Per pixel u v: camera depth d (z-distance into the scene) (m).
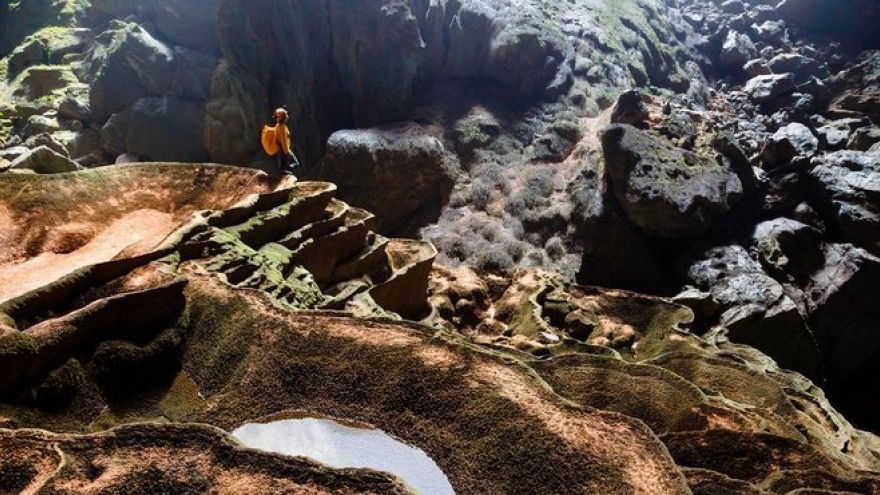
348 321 8.23
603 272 20.31
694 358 11.66
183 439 5.68
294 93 23.75
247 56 23.33
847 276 19.05
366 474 5.30
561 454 6.12
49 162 19.66
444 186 22.20
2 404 6.68
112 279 9.01
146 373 7.65
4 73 28.95
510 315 16.86
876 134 23.25
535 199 21.42
